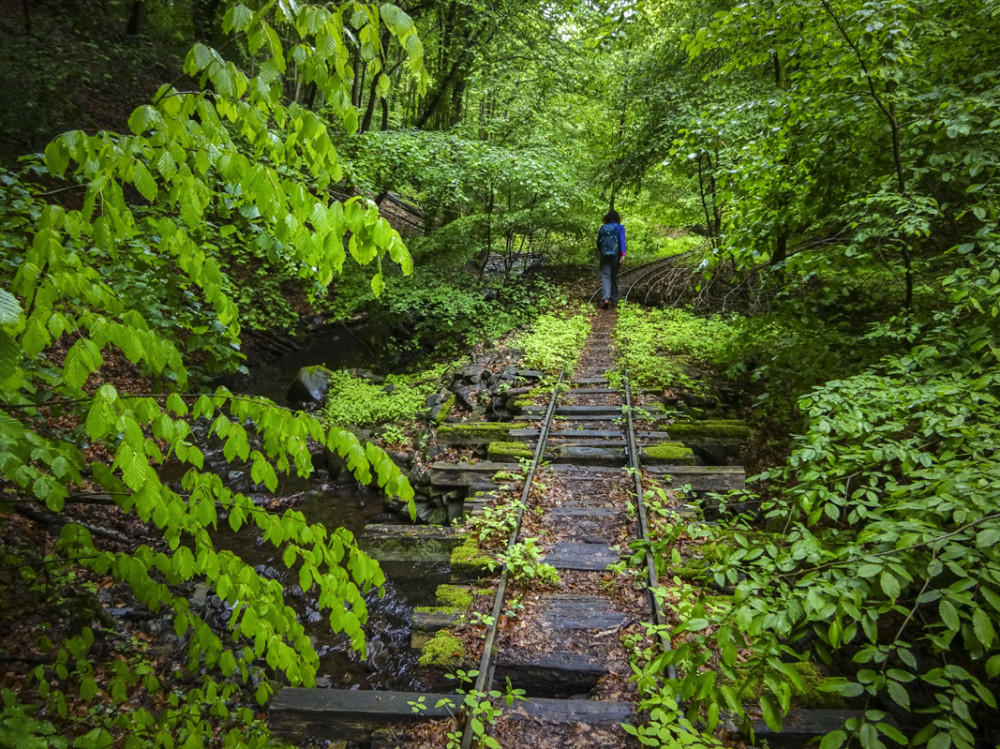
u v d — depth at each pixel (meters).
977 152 4.50
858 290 7.63
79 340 1.38
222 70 1.41
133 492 1.50
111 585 5.30
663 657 1.98
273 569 6.10
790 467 3.45
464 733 3.16
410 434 9.09
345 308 12.88
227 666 2.00
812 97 5.56
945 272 6.08
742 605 1.87
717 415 8.51
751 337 6.68
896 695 1.67
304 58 1.50
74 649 2.18
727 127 6.41
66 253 1.48
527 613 4.29
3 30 10.65
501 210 14.27
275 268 13.11
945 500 2.11
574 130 14.83
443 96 17.86
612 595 4.50
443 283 12.91
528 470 6.56
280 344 13.19
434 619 4.27
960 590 1.70
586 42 7.38
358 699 3.50
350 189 11.10
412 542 5.85
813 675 3.58
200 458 1.70
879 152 5.56
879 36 4.69
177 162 1.47
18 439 1.44
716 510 6.16
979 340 3.85
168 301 2.78
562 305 14.66
